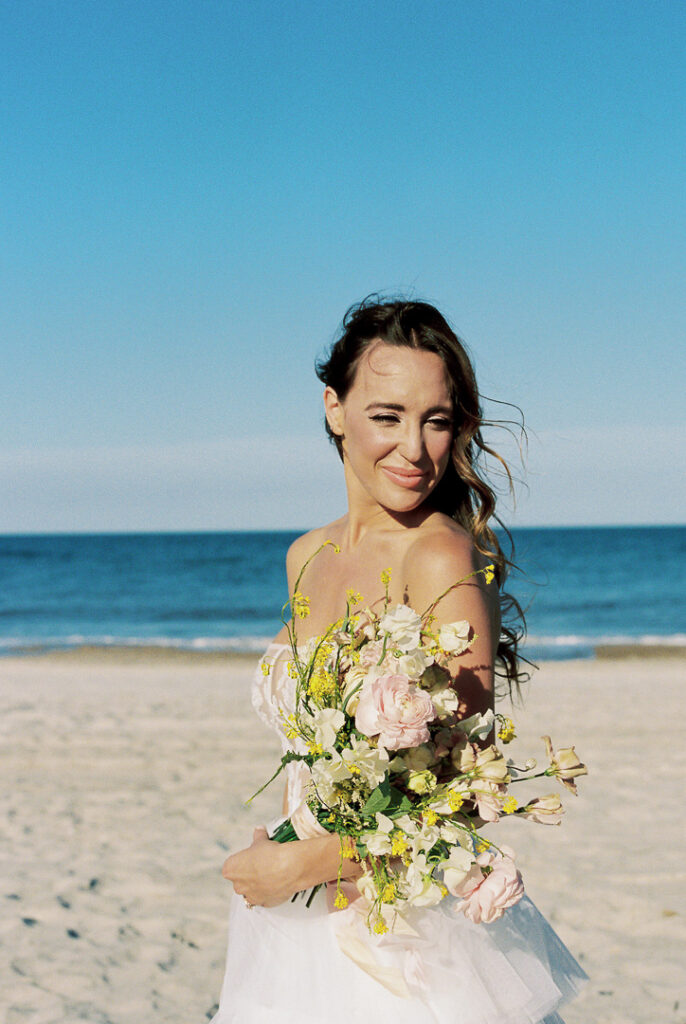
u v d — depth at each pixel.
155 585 44.25
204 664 19.19
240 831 6.97
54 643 24.30
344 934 1.99
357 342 2.17
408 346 2.10
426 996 1.94
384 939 1.95
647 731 10.41
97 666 18.84
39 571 51.25
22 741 10.03
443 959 1.96
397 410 2.09
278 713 2.35
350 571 2.31
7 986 4.62
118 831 6.98
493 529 2.30
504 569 2.31
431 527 2.17
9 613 35.09
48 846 6.66
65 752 9.49
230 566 53.06
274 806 7.58
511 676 2.43
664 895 5.70
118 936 5.21
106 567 53.41
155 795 7.91
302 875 1.90
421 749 1.80
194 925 5.36
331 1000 1.97
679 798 7.75
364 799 1.84
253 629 29.36
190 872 6.16
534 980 2.03
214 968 4.84
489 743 2.01
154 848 6.61
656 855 6.39
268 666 2.36
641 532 97.81
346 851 1.86
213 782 8.32
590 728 10.59
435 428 2.12
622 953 4.98
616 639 25.05
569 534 93.50
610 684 14.59
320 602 2.40
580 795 7.85
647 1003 4.42
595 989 4.57
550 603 36.31
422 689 1.88
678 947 5.03
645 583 42.53
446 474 2.27
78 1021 4.26
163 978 4.72
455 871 1.78
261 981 2.06
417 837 1.78
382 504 2.16
